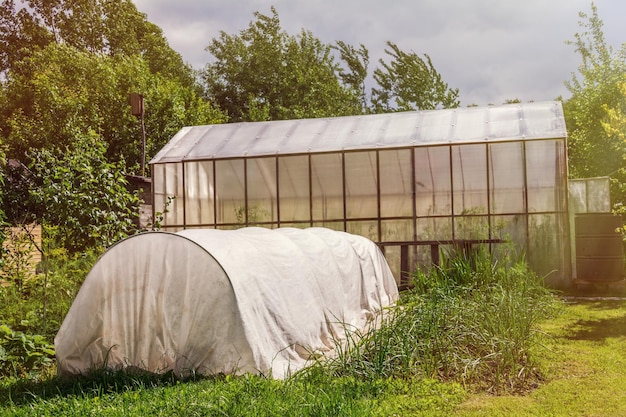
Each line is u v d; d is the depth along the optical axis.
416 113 14.88
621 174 15.61
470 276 9.59
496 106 14.45
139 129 23.58
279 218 14.09
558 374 5.86
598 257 11.58
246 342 5.64
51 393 5.25
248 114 34.28
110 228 9.60
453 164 13.27
